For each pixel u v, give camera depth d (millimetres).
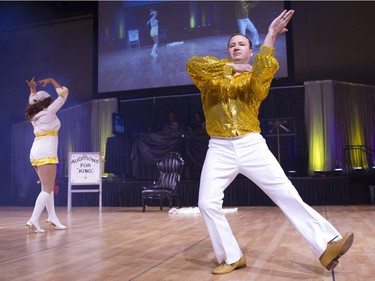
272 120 8258
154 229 3852
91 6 11125
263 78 1844
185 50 9609
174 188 6566
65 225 4359
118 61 10070
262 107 10078
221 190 1984
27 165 11188
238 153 1940
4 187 11320
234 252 1958
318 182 7160
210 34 9445
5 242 3070
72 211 6797
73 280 1831
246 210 6242
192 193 7660
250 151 1931
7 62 11859
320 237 1797
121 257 2387
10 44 11906
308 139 9750
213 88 1994
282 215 5145
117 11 10203
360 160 9516
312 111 9781
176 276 1883
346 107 9812
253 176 1941
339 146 9648
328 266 1777
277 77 8891
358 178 8070
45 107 3848
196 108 10625
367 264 2037
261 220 4520
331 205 7031
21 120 11586
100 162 6648
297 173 9484
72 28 11617
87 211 6781
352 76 10023
